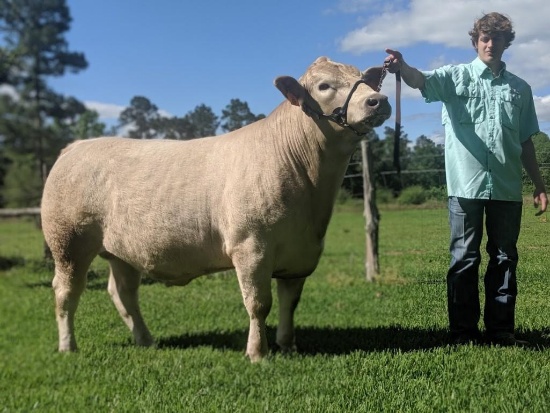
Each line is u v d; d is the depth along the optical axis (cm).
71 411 304
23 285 450
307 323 556
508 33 377
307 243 411
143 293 670
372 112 352
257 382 354
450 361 346
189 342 481
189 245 424
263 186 392
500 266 382
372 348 413
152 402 316
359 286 730
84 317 516
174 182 425
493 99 380
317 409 299
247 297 400
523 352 351
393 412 292
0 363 370
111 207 447
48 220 454
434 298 421
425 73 386
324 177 401
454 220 390
